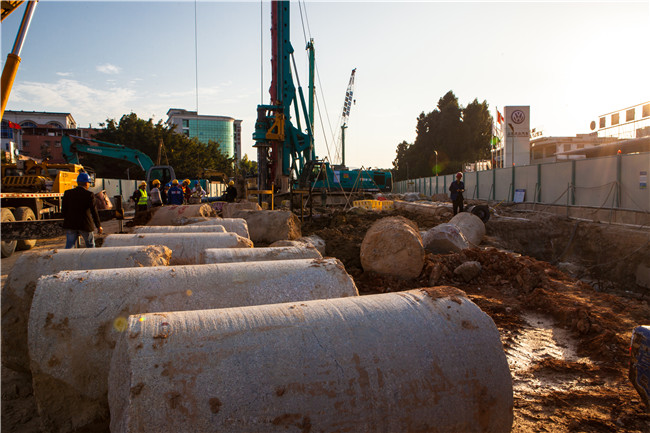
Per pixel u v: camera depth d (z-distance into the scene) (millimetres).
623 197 17484
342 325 2291
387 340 2258
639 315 5723
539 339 5020
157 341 2043
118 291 3068
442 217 17531
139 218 11969
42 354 2840
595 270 15469
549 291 6715
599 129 62656
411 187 59625
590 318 5195
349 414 2035
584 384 3922
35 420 3281
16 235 6969
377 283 7258
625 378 4020
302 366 2066
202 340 2078
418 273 7395
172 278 3232
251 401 1930
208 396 1898
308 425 1969
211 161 61219
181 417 1850
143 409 1839
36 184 13906
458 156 69250
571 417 3344
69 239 7406
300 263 3645
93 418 2859
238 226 8383
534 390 3807
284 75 21188
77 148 21609
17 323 3686
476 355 2318
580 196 20422
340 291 3430
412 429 2119
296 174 23406
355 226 14547
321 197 26359
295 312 2355
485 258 7871
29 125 74312
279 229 10672
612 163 18125
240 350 2062
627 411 3422
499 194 29766
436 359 2244
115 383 2076
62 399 2861
